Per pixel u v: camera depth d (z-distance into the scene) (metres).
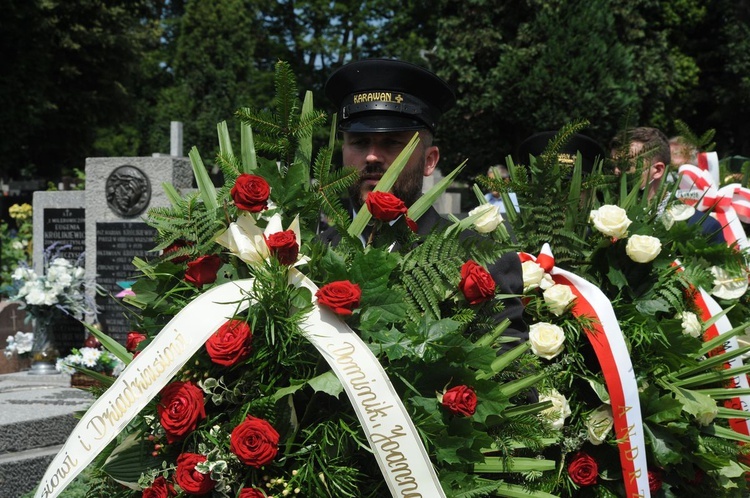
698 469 2.94
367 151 2.67
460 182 17.75
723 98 19.64
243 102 28.77
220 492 1.97
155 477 2.05
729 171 5.02
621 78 14.73
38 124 23.52
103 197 9.30
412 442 1.91
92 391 2.47
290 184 2.26
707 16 19.91
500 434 2.25
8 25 22.58
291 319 1.99
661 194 3.54
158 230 2.33
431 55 17.47
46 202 10.16
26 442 5.29
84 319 9.16
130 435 2.16
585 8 14.72
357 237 2.21
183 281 2.20
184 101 28.88
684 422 2.81
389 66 2.71
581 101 14.44
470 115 16.12
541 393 2.66
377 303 2.06
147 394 1.96
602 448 2.80
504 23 15.80
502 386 2.28
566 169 3.22
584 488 2.80
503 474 2.29
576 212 3.16
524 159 4.41
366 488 2.01
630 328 2.95
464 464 2.11
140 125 36.47
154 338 2.03
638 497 2.70
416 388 2.12
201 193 2.39
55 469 1.95
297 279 2.08
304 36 33.22
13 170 26.42
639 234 3.16
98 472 2.24
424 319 2.10
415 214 2.45
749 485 3.21
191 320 2.03
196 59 29.39
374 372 1.94
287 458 1.99
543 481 2.53
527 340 2.65
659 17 19.70
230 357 1.96
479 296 2.21
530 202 3.12
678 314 3.09
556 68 14.66
